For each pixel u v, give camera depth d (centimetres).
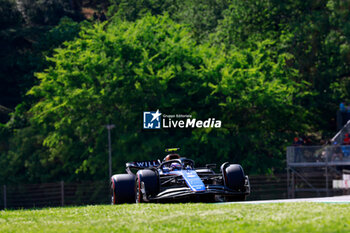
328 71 15600
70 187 14412
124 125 14388
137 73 13912
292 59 16112
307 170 11762
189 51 14775
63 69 15425
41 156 15988
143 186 4253
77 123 15012
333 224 2491
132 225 2827
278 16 16775
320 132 16188
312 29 15212
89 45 15450
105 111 14838
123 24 16062
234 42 16812
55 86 15312
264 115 14100
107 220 3108
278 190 12875
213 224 2700
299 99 15512
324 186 11931
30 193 14662
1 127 18300
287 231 2375
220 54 14700
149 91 14400
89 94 14475
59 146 15725
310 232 2325
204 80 13850
